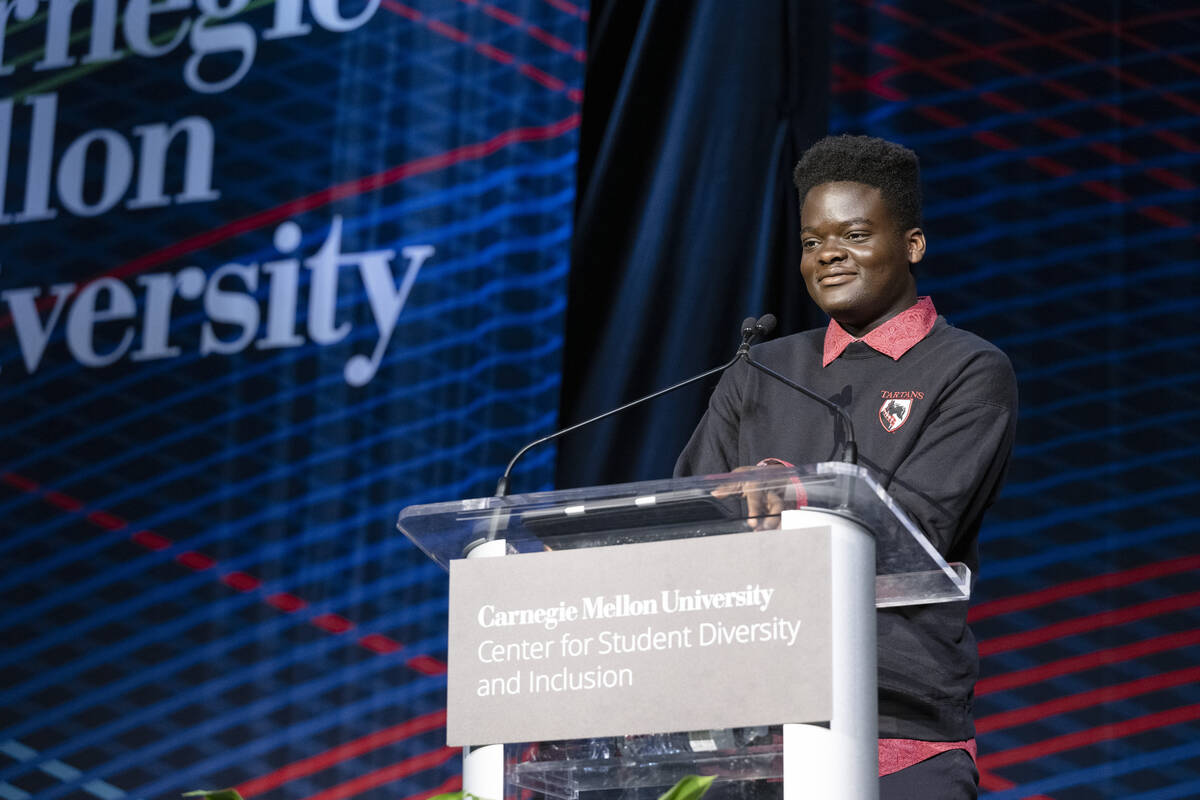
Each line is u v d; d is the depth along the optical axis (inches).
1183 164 375.9
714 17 420.2
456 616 151.9
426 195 431.2
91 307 447.5
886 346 217.3
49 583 427.2
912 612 191.6
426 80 439.5
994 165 385.7
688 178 413.1
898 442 209.0
